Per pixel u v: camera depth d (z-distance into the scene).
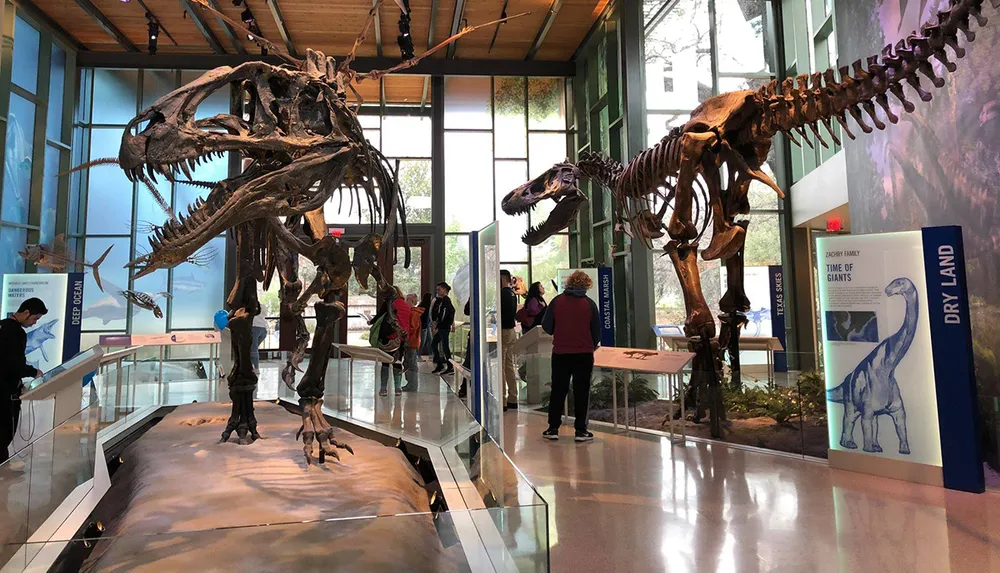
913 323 4.16
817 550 3.02
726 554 2.99
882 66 4.40
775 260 10.23
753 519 3.46
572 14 10.77
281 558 1.74
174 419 5.20
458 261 12.26
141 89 11.78
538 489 4.07
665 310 9.96
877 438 4.31
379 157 3.97
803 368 5.29
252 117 3.29
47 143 10.55
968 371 3.91
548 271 12.35
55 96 10.84
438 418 4.41
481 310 4.12
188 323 11.55
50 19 10.48
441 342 8.85
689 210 5.63
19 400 4.26
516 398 7.31
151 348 11.12
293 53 12.00
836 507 3.64
